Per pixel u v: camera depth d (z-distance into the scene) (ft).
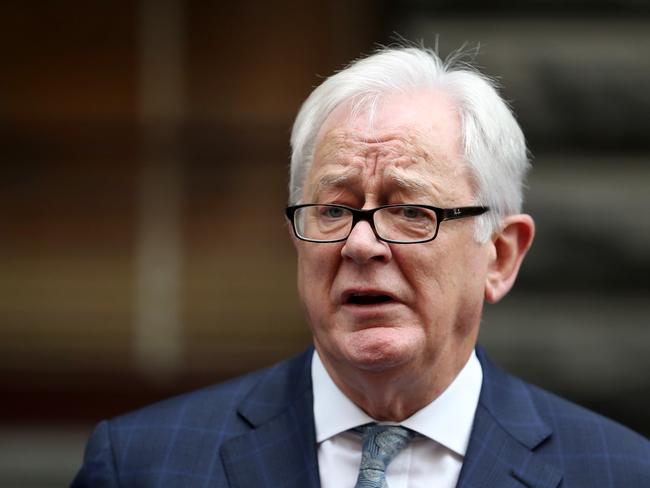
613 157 35.22
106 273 40.11
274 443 20.40
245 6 39.83
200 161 40.16
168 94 40.06
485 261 20.22
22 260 40.09
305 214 19.81
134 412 21.54
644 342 34.81
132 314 40.11
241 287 40.06
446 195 19.30
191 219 40.19
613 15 35.17
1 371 40.09
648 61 34.96
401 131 19.24
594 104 35.04
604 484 20.06
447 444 20.04
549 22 35.19
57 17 39.99
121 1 39.91
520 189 21.15
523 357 34.91
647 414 34.73
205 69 40.01
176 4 39.88
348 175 19.16
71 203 40.11
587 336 34.94
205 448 20.48
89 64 40.01
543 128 35.09
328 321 19.38
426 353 19.34
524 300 35.22
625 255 34.99
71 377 40.09
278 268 39.99
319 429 20.39
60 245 40.16
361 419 20.17
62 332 40.09
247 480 19.97
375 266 18.90
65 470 38.60
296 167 20.53
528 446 20.34
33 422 39.81
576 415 21.25
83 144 40.11
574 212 35.04
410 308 19.16
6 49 39.99
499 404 20.88
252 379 21.98
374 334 18.90
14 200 40.11
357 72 19.95
